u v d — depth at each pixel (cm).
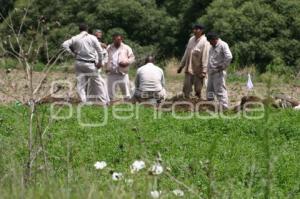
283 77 4278
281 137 2512
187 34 7606
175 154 2211
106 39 7406
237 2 7062
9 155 1634
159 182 1558
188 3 7600
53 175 1525
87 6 7469
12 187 1361
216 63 3425
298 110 3072
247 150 2258
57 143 2302
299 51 6844
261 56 6775
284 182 1895
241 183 1830
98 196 1318
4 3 5766
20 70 3422
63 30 5800
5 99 3428
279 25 6881
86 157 2141
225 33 6875
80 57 3425
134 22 7644
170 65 6750
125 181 1477
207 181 1789
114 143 2342
